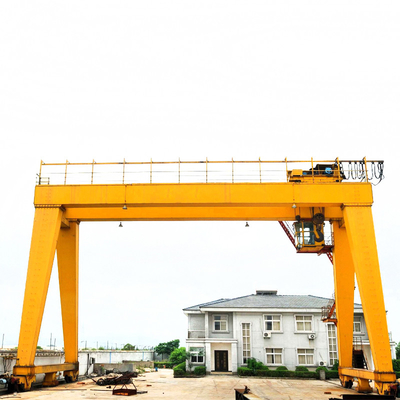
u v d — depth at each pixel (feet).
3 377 74.69
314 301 138.72
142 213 91.97
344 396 55.77
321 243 90.94
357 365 100.53
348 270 91.04
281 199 80.23
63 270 93.61
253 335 128.77
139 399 64.13
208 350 125.80
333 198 79.87
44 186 83.51
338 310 90.63
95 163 85.30
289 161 84.07
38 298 78.23
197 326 134.00
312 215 89.81
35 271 79.56
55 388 81.92
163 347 226.79
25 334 76.48
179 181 83.35
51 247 80.79
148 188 82.07
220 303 135.44
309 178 88.33
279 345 127.65
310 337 126.93
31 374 75.00
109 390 78.33
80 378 108.58
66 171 85.46
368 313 73.67
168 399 64.28
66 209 91.97
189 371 122.93
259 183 81.15
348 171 86.38
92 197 82.58
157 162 84.38
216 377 118.62
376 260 76.33
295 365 126.11
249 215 91.20
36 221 82.12
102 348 188.24
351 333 90.07
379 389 69.87
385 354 71.51
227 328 130.82
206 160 84.12
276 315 130.00
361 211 79.10
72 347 93.76
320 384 97.45
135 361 184.96
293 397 68.90
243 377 119.24
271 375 120.16
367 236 77.77
